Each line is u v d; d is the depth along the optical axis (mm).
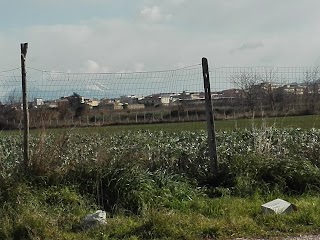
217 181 8648
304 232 6207
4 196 6930
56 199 7285
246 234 6137
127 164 8031
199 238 6023
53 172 7746
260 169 8609
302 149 9547
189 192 7957
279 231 6258
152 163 8883
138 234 6145
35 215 6418
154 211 6605
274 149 9336
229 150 9500
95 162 8016
